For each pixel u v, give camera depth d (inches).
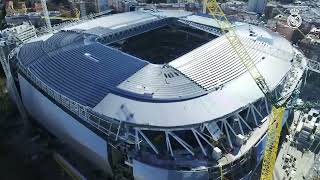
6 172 3631.9
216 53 4276.6
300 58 5118.1
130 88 3582.7
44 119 4158.5
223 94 3599.9
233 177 3356.3
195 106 3408.0
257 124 3678.6
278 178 3688.5
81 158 3897.6
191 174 3068.4
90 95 3543.3
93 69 3922.2
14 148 3991.1
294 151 4101.9
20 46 4955.7
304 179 3673.7
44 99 3880.4
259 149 3489.2
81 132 3550.7
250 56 4352.9
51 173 3673.7
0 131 4286.4
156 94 3513.8
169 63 4001.0
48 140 4183.1
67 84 3740.2
